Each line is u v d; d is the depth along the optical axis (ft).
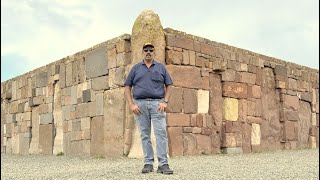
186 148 37.76
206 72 40.78
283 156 37.88
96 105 41.29
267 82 48.73
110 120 39.11
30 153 52.80
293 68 52.90
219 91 42.27
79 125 43.73
